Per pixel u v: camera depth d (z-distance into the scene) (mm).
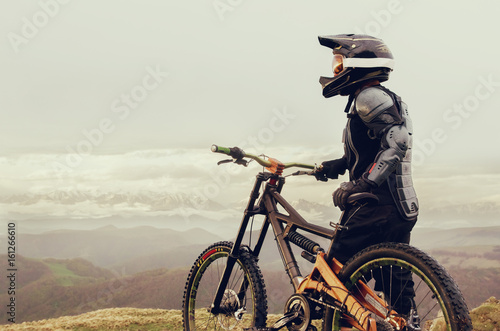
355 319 2830
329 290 3004
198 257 3924
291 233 3410
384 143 2961
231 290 3713
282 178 3607
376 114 2963
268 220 3600
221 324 3785
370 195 2871
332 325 3000
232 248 3650
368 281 3217
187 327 3904
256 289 3502
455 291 2439
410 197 3027
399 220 3016
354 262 2891
